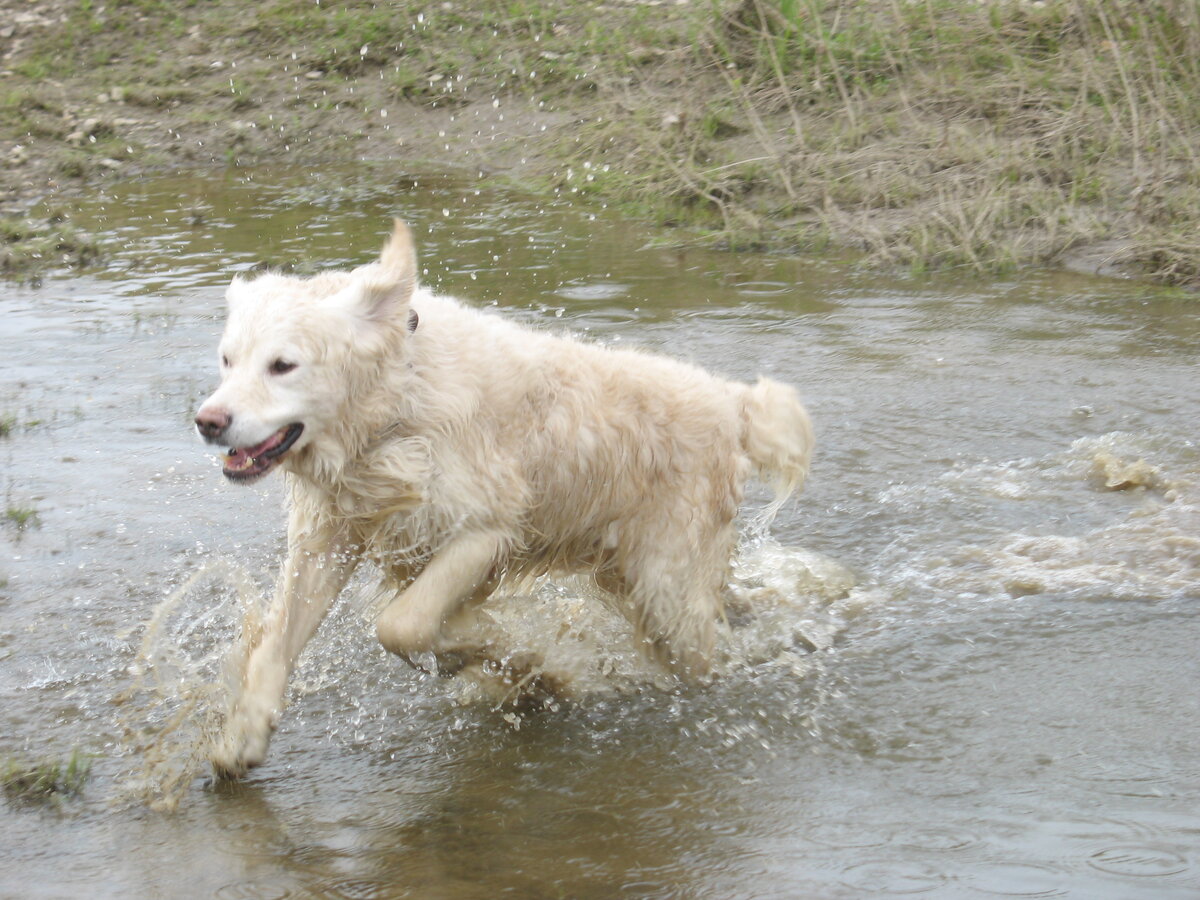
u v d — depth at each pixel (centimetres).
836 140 1797
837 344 1241
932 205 1627
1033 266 1497
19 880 522
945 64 1958
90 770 604
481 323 664
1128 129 1702
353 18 2436
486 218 1745
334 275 629
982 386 1122
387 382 617
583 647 714
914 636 736
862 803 574
